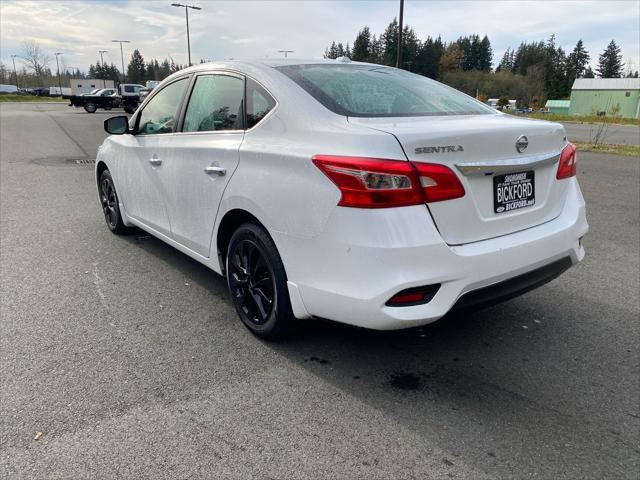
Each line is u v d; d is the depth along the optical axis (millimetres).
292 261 2713
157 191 4094
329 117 2699
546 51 112875
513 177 2717
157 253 4812
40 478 2047
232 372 2828
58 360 2916
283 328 3008
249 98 3182
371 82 3201
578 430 2389
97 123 22406
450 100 3281
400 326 2391
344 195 2406
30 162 10469
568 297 3959
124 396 2586
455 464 2162
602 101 68250
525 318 3582
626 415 2504
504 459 2195
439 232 2412
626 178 9641
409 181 2316
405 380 2787
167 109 4082
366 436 2328
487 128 2564
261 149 2885
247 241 3074
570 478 2092
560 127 3031
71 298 3773
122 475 2068
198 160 3451
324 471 2111
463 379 2807
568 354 3090
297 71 3172
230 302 3758
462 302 2516
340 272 2467
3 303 3662
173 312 3574
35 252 4789
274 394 2633
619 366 2961
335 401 2584
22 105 45875
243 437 2307
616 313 3674
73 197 7191
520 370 2906
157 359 2949
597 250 5180
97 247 4973
